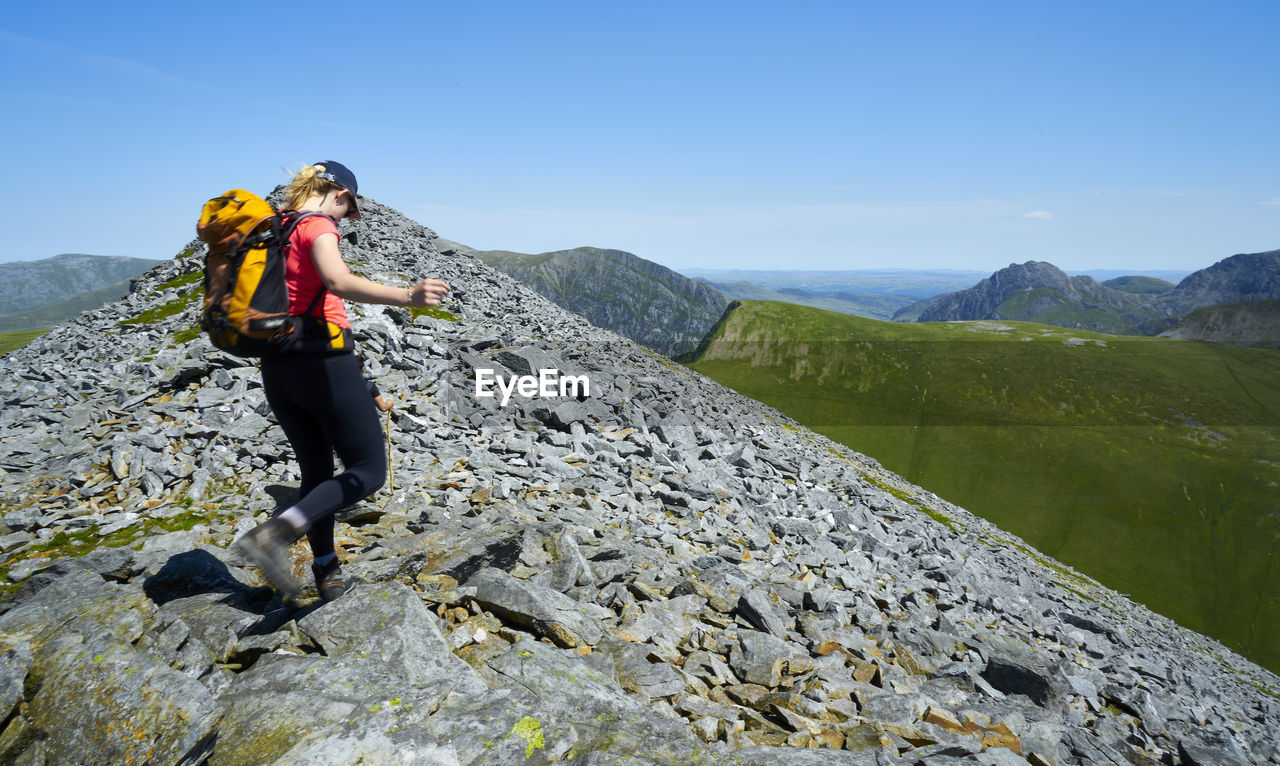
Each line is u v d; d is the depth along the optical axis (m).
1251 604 130.50
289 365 4.84
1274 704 31.77
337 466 11.42
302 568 6.46
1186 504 163.25
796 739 6.11
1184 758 10.98
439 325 24.86
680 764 4.53
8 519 8.58
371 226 43.44
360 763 3.86
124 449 11.15
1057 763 7.59
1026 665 10.84
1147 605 129.25
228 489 10.32
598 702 5.24
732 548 13.09
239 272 4.59
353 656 5.04
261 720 4.18
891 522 25.38
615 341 49.59
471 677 5.12
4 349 78.62
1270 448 183.38
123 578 6.66
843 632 9.97
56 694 4.04
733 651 8.11
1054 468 181.75
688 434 22.56
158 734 3.84
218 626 5.46
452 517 9.22
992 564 28.67
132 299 32.19
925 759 5.86
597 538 10.11
